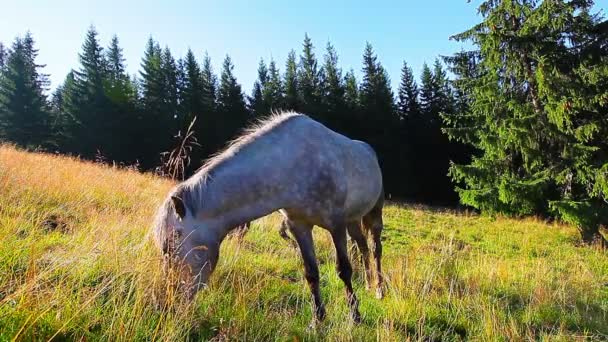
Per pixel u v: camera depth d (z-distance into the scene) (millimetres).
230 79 36094
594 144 11867
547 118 11820
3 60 48938
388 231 10234
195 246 3158
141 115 31609
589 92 11281
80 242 4215
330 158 3811
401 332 3662
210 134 32250
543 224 13500
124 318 2861
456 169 13906
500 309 4363
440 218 14008
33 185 6520
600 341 3859
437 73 37219
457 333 3920
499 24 12531
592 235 11336
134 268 3299
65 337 2631
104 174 9703
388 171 32094
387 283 4812
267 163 3484
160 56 38562
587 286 5641
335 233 3809
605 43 11688
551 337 3791
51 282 3262
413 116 34688
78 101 32281
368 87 36062
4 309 2555
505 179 12562
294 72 39062
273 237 7254
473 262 6711
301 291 4387
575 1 11617
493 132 13516
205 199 3236
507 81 12859
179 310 2965
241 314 3412
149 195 8273
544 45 11695
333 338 3262
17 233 4352
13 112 34125
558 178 11625
